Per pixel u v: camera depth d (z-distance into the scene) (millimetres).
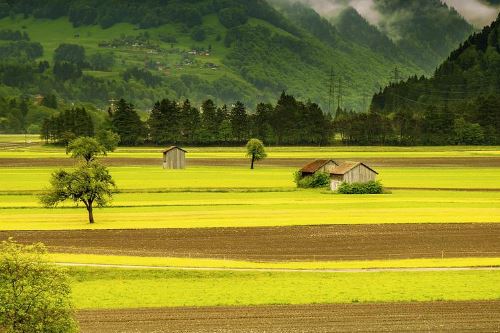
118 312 102562
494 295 109938
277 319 99500
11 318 78438
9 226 165250
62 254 135625
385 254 138125
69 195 171500
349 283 116500
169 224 167875
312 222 169500
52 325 79438
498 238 152625
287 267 127375
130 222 171000
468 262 130375
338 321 98500
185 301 107562
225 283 117312
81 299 108500
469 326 96750
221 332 94188
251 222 170000
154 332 94062
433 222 169375
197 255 137125
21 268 80312
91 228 163000
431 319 99375
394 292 111438
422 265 128625
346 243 147875
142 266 127000
